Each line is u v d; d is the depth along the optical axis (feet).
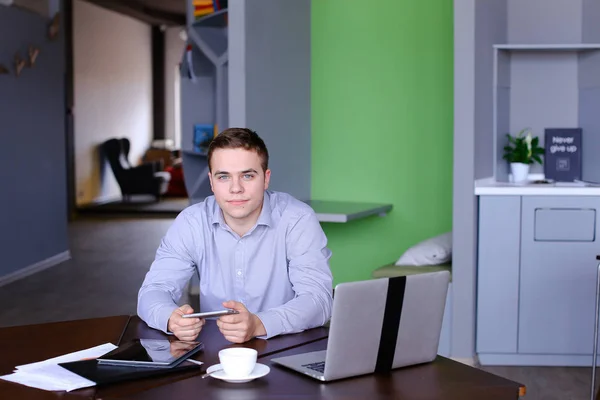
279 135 15.84
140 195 48.78
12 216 23.36
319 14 17.06
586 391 12.80
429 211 16.66
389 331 5.85
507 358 14.42
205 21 19.21
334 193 17.26
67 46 40.70
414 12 16.48
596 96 16.03
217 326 7.39
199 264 8.21
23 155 24.07
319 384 5.59
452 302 14.15
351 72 16.97
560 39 16.52
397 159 16.80
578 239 14.08
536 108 16.67
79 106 42.75
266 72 15.24
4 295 21.26
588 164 16.28
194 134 21.01
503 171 16.29
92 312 19.20
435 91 16.44
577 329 14.21
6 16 22.90
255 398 5.27
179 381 5.65
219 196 7.33
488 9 15.06
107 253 28.60
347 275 17.28
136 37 51.67
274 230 8.00
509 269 14.26
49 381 5.57
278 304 8.11
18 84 23.72
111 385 5.55
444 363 6.20
